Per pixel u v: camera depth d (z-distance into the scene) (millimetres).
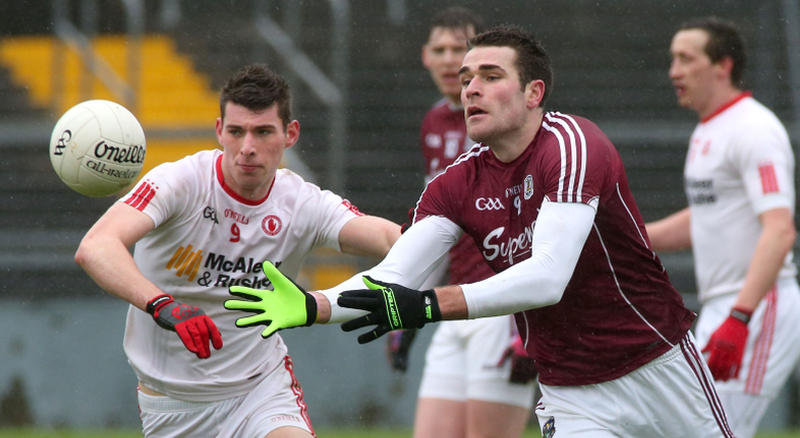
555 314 14758
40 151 49625
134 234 14906
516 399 20641
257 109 15156
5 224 46781
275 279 12719
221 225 15867
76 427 38875
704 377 15422
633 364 14852
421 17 53000
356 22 52812
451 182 14555
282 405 16453
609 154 13664
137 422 38969
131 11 52062
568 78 51281
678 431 15297
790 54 50750
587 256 14172
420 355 38594
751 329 20641
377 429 37812
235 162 15320
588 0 53219
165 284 16156
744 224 20812
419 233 14547
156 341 16359
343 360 38688
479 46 13930
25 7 53844
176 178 15531
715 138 21031
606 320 14688
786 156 20359
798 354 21125
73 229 46875
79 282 43125
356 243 16391
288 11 53938
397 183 47906
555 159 13344
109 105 15812
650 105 50250
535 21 52875
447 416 21609
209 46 53281
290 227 16281
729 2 52719
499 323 20469
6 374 39219
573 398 15242
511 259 14305
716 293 21344
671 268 42469
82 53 52562
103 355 39250
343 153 48688
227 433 16547
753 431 20953
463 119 22969
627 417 15031
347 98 50125
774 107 49281
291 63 51594
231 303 12602
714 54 21031
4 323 39469
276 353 17094
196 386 16422
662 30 52531
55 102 51812
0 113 51469
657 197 47875
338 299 12422
